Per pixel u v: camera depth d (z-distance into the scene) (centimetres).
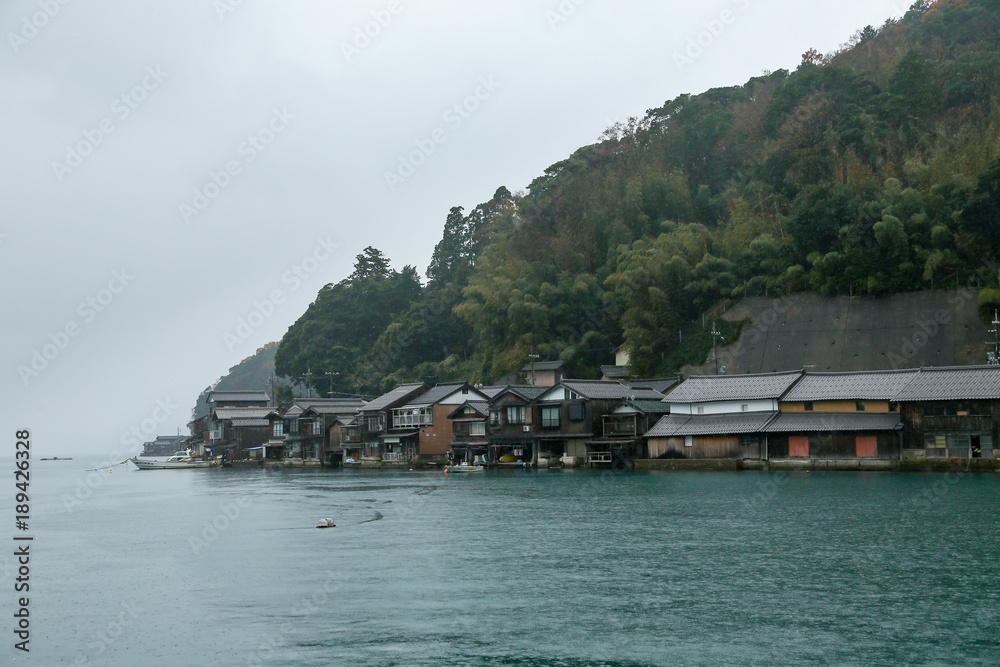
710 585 2681
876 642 2106
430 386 10375
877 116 10012
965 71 9950
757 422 6825
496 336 10600
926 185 8712
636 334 9288
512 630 2270
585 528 3859
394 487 6544
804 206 9056
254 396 14188
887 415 6294
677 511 4325
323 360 13575
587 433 7744
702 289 9456
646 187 11325
